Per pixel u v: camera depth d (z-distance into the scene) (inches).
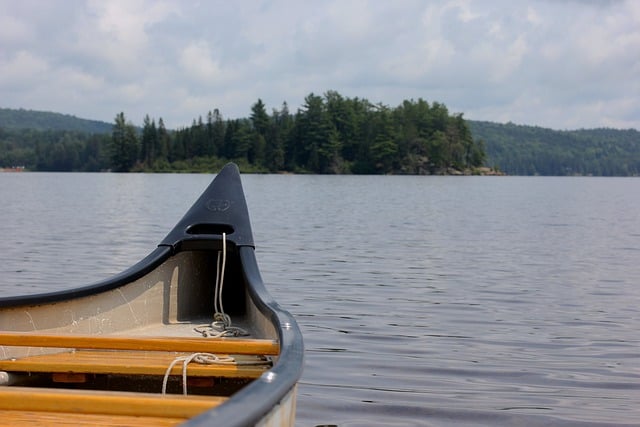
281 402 119.8
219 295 261.4
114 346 174.4
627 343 363.3
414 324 398.9
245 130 5118.1
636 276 595.8
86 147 6948.8
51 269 605.9
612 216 1393.9
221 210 281.0
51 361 184.4
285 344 153.2
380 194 2305.6
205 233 276.2
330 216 1295.5
